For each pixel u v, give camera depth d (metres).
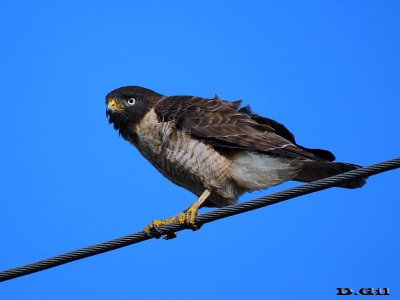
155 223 12.70
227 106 13.96
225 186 13.62
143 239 12.45
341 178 10.20
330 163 12.74
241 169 13.41
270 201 10.76
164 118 13.80
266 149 13.15
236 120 13.53
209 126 13.44
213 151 13.40
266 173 13.38
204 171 13.46
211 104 14.03
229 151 13.46
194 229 12.77
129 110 14.30
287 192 10.59
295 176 13.58
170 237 13.20
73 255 11.51
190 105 13.95
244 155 13.39
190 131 13.44
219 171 13.44
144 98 14.40
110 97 14.58
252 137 13.30
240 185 13.61
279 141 13.24
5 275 11.63
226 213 11.27
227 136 13.27
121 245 11.93
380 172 9.98
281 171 13.32
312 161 12.87
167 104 14.12
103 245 11.73
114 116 14.52
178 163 13.68
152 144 14.03
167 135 13.66
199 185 13.80
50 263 11.52
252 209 11.02
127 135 14.63
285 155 13.11
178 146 13.56
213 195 13.89
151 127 13.98
